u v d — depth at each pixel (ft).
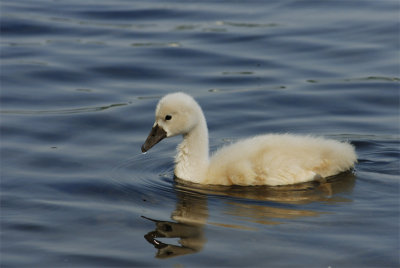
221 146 49.29
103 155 47.85
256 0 82.53
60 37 72.18
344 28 72.33
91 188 41.98
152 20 76.59
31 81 61.87
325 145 42.91
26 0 83.61
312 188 41.04
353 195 39.68
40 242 34.86
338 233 34.60
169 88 60.49
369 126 52.49
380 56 65.77
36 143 49.80
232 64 65.31
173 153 49.06
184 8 80.18
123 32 73.20
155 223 36.70
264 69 64.08
